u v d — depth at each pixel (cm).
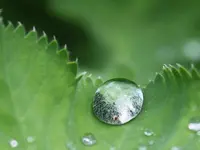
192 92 10
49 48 10
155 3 15
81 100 10
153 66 14
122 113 10
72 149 10
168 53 14
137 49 14
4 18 14
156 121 10
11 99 10
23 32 10
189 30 14
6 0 14
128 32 14
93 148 10
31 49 10
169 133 10
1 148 10
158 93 10
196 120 10
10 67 10
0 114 10
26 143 10
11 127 10
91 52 14
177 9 15
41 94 10
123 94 10
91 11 15
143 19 15
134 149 10
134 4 15
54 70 10
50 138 10
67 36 14
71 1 14
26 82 10
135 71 14
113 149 10
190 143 10
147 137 10
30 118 10
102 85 10
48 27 15
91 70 13
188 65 14
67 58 10
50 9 14
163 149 10
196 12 15
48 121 10
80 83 10
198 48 14
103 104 10
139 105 10
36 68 10
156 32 14
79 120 10
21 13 14
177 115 10
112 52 14
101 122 10
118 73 13
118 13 15
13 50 10
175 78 10
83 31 14
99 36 14
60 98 10
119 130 10
